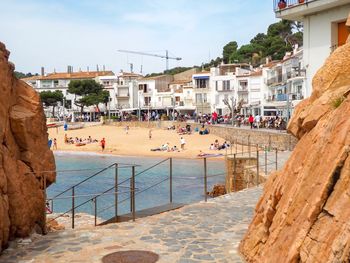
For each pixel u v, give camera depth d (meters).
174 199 24.16
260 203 8.47
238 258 8.13
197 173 36.78
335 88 7.77
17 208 9.09
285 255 5.98
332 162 5.75
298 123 8.27
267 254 6.89
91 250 8.77
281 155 29.69
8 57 9.98
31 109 10.27
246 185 23.20
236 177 24.42
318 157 6.32
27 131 9.71
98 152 55.50
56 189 28.75
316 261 5.11
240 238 9.52
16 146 9.71
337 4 25.05
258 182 18.70
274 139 42.09
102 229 10.46
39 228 10.18
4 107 9.16
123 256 8.34
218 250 8.67
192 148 54.75
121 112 107.31
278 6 28.34
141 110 111.62
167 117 96.50
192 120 88.94
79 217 17.05
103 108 113.50
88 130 79.94
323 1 25.23
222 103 93.06
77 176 35.03
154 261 8.03
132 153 53.31
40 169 10.25
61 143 64.88
